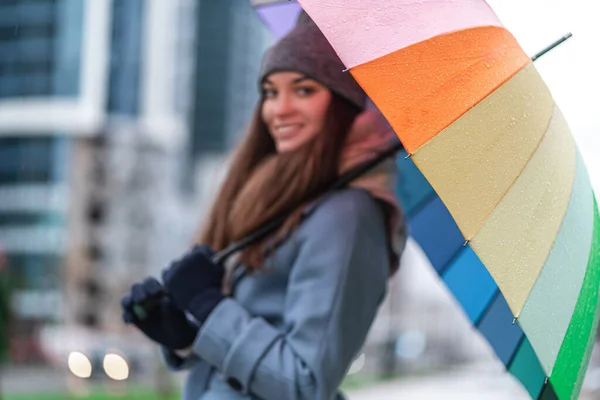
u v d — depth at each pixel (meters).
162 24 59.88
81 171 56.91
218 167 3.26
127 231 56.41
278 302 2.25
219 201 2.56
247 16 115.44
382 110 1.83
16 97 59.47
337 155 2.33
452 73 1.90
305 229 2.24
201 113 111.31
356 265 2.20
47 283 54.84
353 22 1.92
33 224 60.00
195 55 112.44
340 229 2.21
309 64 2.35
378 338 41.22
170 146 62.44
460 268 2.57
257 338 2.12
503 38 2.02
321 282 2.16
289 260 2.25
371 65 1.86
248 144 2.57
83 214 57.09
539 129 1.98
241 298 2.30
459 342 71.44
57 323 53.00
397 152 2.38
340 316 2.15
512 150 1.91
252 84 117.25
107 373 17.94
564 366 1.93
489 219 1.83
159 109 60.00
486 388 25.80
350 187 2.31
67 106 58.25
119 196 56.69
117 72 57.97
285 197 2.29
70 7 57.00
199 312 2.21
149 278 2.32
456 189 1.81
